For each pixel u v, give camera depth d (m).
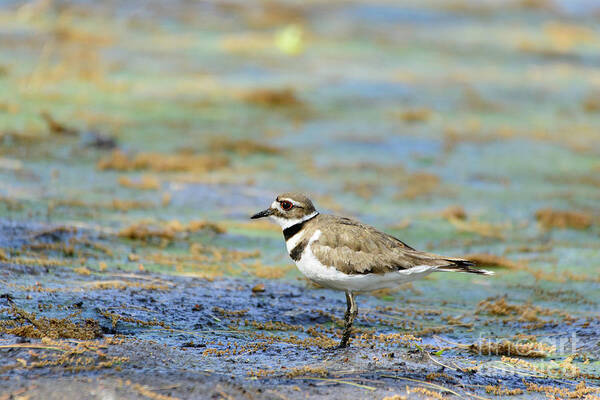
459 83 29.08
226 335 8.81
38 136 18.11
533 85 29.84
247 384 7.09
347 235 8.66
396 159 19.86
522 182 18.66
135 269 11.00
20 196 13.73
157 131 19.97
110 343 7.86
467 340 9.46
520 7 45.44
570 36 39.41
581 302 11.20
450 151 20.95
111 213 13.64
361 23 38.88
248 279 11.28
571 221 15.48
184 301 9.84
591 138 23.41
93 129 19.19
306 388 7.15
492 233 14.70
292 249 9.13
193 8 37.44
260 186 16.59
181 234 12.98
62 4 33.47
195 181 16.42
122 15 33.88
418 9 43.44
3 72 23.42
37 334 7.89
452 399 7.28
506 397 7.54
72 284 9.89
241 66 28.50
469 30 39.41
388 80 28.50
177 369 7.34
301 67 29.41
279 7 39.84
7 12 32.53
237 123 21.69
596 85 30.55
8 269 10.12
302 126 22.22
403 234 14.22
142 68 26.50
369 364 8.09
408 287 11.71
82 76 24.00
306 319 9.78
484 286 11.87
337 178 17.80
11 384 6.64
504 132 23.25
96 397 6.53
